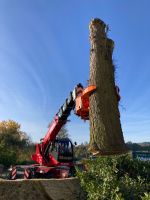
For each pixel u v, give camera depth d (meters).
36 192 5.44
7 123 62.50
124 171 5.96
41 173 15.75
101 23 8.02
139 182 5.52
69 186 5.64
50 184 5.56
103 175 5.52
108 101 7.62
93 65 7.89
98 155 7.16
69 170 15.23
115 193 4.93
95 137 7.42
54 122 14.77
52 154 16.02
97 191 5.16
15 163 31.28
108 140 7.26
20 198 5.32
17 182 5.41
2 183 5.34
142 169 6.08
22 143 57.56
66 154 15.92
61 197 5.52
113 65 8.16
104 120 7.43
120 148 7.25
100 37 7.95
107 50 7.98
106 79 7.75
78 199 5.53
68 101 12.27
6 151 31.77
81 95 9.05
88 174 5.64
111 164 5.88
